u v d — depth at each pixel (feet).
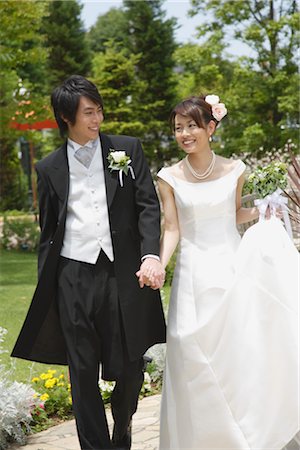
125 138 13.19
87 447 12.35
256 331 12.05
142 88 83.41
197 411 12.28
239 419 11.97
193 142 13.16
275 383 11.87
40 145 98.02
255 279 12.27
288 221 13.57
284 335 11.93
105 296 12.54
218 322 12.32
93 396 12.53
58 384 17.70
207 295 12.80
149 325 13.00
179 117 13.17
